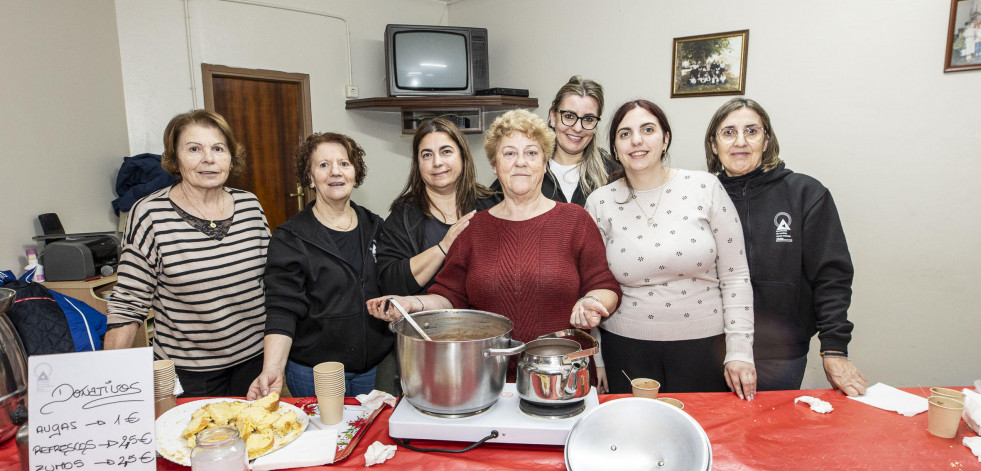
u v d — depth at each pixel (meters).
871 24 2.55
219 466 0.81
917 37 2.44
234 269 1.59
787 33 2.80
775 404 1.20
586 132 2.03
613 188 1.60
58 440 0.85
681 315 1.47
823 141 2.75
